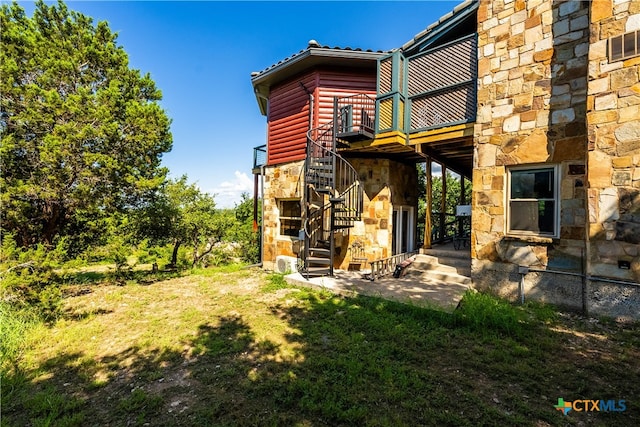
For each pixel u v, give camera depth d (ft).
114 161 19.20
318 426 6.63
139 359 10.25
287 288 19.60
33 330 12.64
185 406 7.54
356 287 17.58
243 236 39.68
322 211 25.18
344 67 26.32
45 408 7.55
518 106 15.25
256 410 7.25
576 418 6.51
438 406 7.04
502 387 7.77
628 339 10.25
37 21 21.17
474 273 16.44
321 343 10.93
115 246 21.36
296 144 27.66
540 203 14.84
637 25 11.44
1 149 16.08
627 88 11.61
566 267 13.71
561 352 9.48
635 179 11.42
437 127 19.12
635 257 11.41
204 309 15.80
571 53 13.84
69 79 19.80
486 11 16.47
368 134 20.80
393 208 26.68
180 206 32.53
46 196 17.15
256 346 10.86
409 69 20.80
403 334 11.20
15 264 13.53
